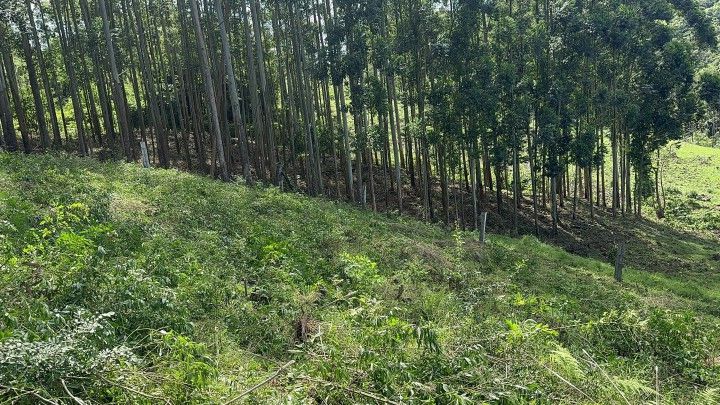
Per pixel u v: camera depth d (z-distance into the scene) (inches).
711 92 1120.8
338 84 903.1
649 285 643.5
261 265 335.3
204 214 456.4
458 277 427.8
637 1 1073.5
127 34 1004.6
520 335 229.0
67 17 1022.4
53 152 872.9
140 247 305.7
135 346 177.0
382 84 919.0
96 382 144.0
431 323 232.5
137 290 205.5
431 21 925.2
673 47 1035.9
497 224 1059.9
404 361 189.8
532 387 192.4
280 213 553.0
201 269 290.4
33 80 912.3
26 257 227.8
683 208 1248.2
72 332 156.5
